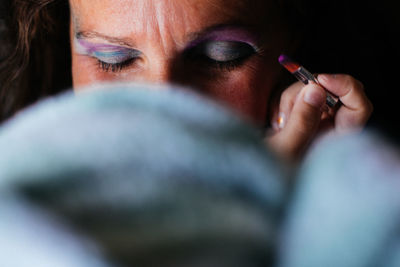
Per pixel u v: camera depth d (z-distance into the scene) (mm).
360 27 567
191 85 439
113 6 423
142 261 52
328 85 435
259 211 58
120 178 55
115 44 437
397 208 58
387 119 583
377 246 56
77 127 57
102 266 51
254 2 430
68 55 625
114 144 56
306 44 516
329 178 61
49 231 51
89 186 54
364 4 563
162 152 57
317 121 414
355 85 435
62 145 56
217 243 55
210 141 60
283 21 465
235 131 64
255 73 449
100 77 459
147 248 52
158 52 430
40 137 56
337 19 544
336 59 554
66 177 54
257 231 57
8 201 52
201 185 57
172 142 58
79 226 52
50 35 608
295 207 60
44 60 628
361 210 57
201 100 67
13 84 643
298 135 409
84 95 65
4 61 640
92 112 60
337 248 56
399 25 581
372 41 578
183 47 429
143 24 423
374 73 586
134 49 437
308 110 407
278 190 61
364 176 60
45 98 641
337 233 57
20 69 629
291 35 484
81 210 53
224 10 420
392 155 64
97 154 55
